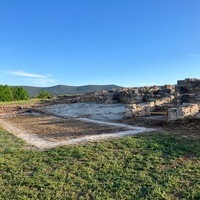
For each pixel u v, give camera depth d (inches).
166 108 901.8
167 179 377.1
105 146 533.3
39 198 343.6
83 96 1756.9
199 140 543.8
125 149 509.7
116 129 722.8
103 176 396.2
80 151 502.3
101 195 345.7
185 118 709.3
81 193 355.3
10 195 350.9
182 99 1002.1
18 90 2603.3
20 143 600.1
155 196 336.5
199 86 1211.9
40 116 1204.5
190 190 346.9
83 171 417.4
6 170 432.5
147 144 527.2
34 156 491.5
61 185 373.7
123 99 1407.5
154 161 442.0
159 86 1530.5
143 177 387.9
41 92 2876.5
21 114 1348.4
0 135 705.6
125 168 423.2
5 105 1707.7
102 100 1523.1
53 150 520.1
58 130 771.4
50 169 432.5
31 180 388.2
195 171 400.2
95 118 982.4
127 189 359.3
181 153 471.8
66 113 1201.4
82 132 711.7
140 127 727.7
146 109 901.8
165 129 671.1
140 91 1368.1
